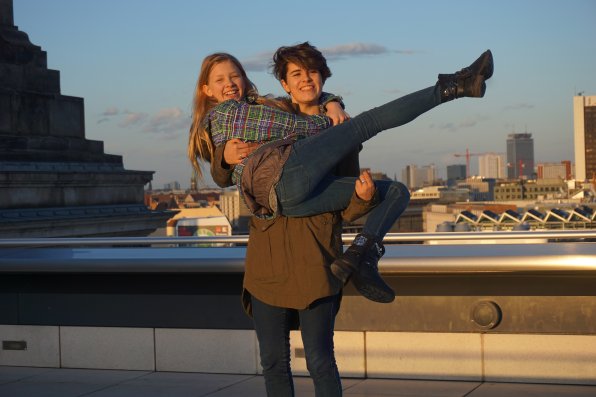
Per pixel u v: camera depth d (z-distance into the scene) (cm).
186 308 577
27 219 3891
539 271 498
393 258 518
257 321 379
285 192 348
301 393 515
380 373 539
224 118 367
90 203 4372
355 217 361
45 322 607
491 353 519
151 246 673
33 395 527
